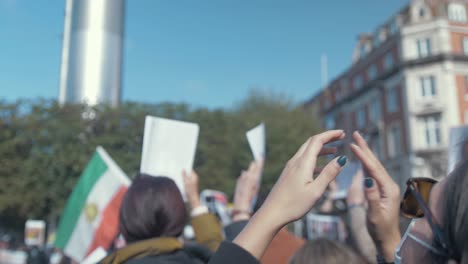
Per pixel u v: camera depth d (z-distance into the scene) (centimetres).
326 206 332
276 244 226
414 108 2870
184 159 282
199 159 1884
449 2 3067
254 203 243
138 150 1527
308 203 91
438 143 2794
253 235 91
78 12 1688
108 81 1662
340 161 91
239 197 242
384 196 136
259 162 251
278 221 92
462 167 84
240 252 90
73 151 1474
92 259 346
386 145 3075
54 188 1496
